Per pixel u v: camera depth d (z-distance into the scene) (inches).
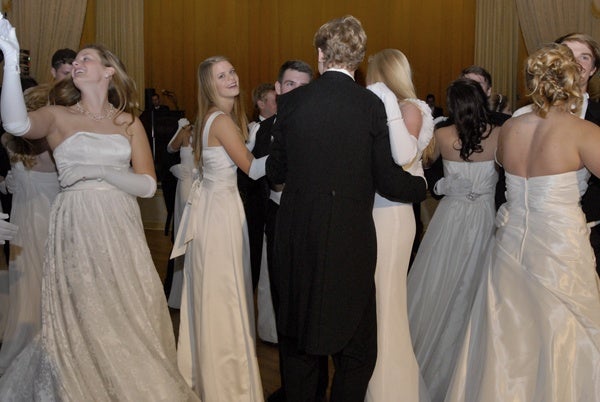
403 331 102.0
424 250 125.5
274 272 93.6
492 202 122.0
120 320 97.8
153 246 286.2
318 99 89.0
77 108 102.8
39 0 347.3
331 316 87.6
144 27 415.5
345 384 94.3
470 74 152.9
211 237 110.9
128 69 393.1
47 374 94.7
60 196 99.8
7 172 137.1
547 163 93.0
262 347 153.3
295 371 95.7
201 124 114.8
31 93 118.6
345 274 88.3
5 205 148.3
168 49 424.8
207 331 109.5
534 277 92.8
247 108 443.8
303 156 89.4
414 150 91.5
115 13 386.6
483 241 120.6
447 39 409.4
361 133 88.3
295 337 91.8
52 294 97.3
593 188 103.9
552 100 92.4
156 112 321.1
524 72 97.0
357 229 89.1
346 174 88.4
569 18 341.1
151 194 105.7
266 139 127.1
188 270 116.0
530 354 91.8
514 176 97.3
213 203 112.1
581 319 90.4
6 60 90.2
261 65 446.6
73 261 97.0
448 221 123.3
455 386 98.5
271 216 121.7
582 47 109.3
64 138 100.0
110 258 98.9
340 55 90.1
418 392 102.8
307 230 88.7
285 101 93.5
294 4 442.3
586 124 92.4
